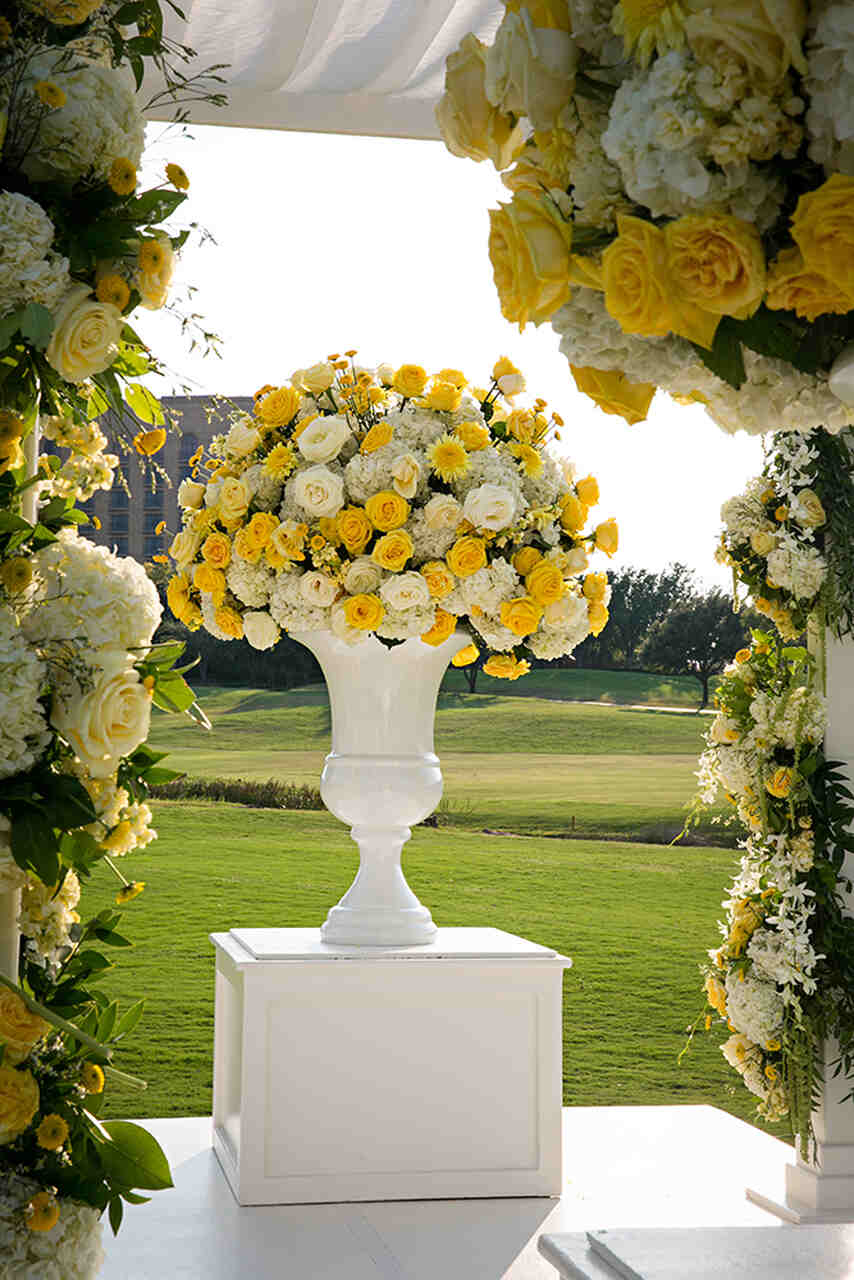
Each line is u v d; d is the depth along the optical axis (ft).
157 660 6.85
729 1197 14.37
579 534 13.62
